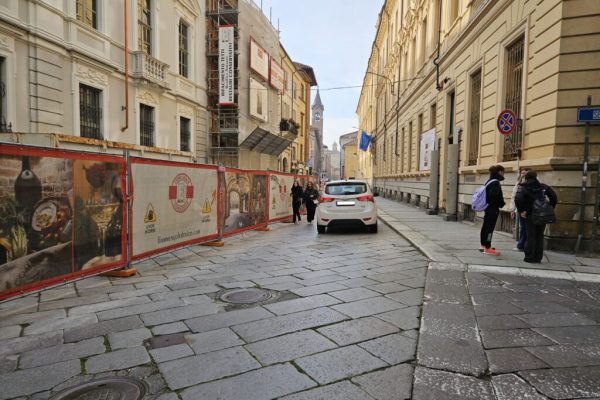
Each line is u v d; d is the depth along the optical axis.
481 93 10.91
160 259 7.05
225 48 20.28
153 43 15.83
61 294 4.86
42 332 3.64
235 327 3.70
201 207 7.87
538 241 6.19
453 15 14.44
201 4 19.89
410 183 21.22
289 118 34.12
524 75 8.26
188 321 3.88
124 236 5.72
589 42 6.77
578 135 6.88
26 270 4.26
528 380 2.73
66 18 11.43
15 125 9.98
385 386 2.66
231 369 2.90
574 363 2.97
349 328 3.65
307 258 7.01
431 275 5.60
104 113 13.13
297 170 40.03
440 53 15.40
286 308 4.22
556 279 5.43
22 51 10.16
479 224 11.09
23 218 4.22
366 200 10.39
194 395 2.57
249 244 8.86
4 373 2.89
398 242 8.81
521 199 6.17
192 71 19.12
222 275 5.77
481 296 4.62
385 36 34.78
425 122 18.12
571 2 6.84
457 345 3.28
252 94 23.09
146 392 2.61
